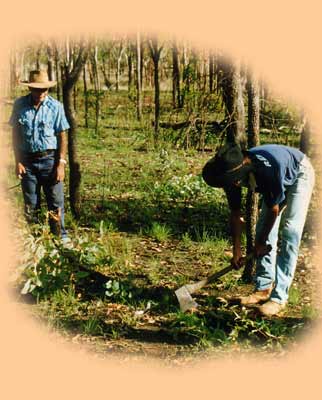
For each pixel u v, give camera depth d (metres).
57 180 7.09
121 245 7.55
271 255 5.88
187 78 10.82
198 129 12.16
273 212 5.40
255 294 5.95
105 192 10.23
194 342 5.23
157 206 9.30
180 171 11.59
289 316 5.72
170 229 8.02
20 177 7.09
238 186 5.42
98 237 7.76
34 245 5.88
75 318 5.61
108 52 22.69
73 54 12.61
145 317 5.64
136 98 19.25
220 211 9.00
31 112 6.93
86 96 17.80
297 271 6.91
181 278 6.49
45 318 5.55
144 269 6.76
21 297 5.98
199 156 12.76
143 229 8.27
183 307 5.53
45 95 7.00
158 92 14.86
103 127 17.84
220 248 7.41
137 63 18.41
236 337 5.20
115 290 5.88
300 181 5.60
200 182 9.95
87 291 6.13
